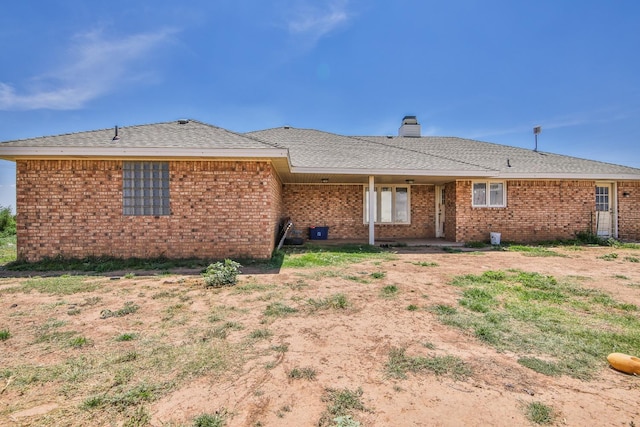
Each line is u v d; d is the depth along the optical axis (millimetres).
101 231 8188
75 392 2525
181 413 2271
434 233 14789
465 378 2752
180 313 4395
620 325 3986
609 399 2465
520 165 13258
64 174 8094
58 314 4352
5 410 2297
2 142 7691
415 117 18359
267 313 4398
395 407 2346
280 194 13039
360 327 3922
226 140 8570
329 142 14016
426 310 4555
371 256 9453
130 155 7844
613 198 13406
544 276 6738
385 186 14648
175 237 8359
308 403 2393
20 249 7984
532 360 3066
